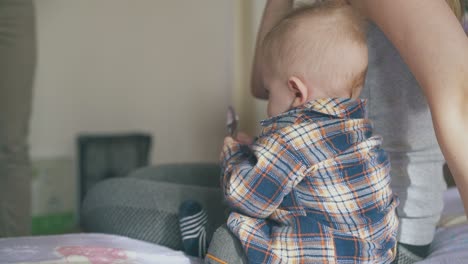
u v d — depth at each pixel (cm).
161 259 88
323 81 89
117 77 334
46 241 93
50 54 319
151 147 329
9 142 174
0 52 170
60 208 305
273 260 79
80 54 326
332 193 81
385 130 94
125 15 332
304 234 80
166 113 342
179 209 94
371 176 83
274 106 94
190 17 331
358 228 82
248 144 93
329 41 88
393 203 88
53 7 318
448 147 71
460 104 70
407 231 96
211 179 125
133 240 96
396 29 77
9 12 168
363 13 86
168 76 339
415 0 76
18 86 174
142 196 103
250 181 81
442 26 73
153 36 337
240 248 82
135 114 339
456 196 130
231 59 312
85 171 297
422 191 95
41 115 320
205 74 329
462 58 71
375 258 82
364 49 90
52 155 323
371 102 96
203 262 89
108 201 106
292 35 91
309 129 82
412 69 75
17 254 84
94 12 326
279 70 92
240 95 306
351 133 83
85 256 84
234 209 86
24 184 178
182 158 341
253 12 297
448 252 94
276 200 80
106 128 334
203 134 334
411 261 94
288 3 120
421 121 92
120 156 303
